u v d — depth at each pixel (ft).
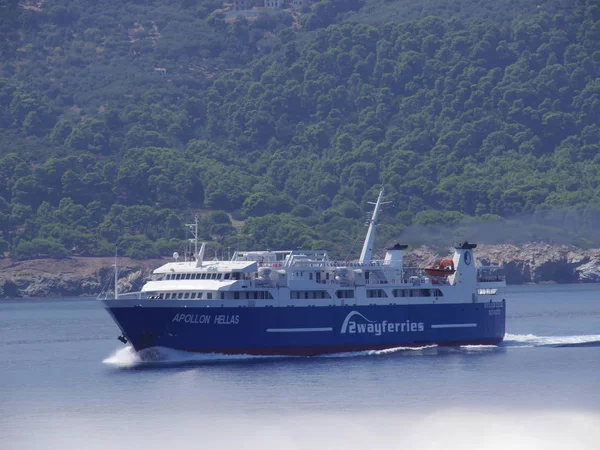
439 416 556.51
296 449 503.20
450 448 502.79
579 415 557.74
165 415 563.48
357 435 522.88
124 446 510.58
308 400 591.37
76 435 529.04
